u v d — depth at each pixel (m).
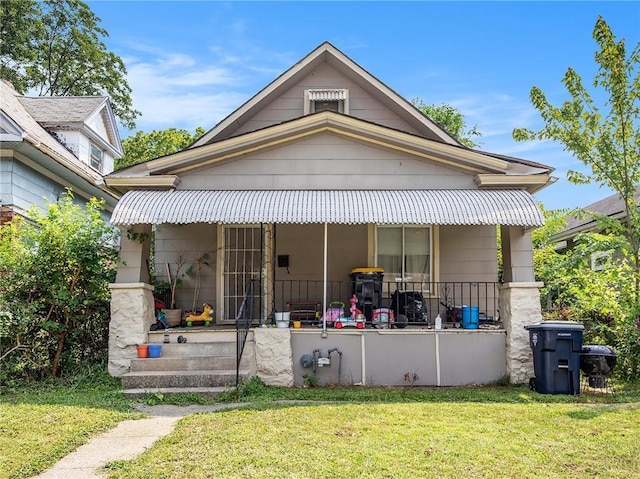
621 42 13.15
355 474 6.15
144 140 35.84
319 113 12.91
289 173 13.12
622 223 15.84
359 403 9.80
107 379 11.64
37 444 7.26
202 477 6.10
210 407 9.73
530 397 10.48
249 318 13.31
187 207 11.95
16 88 34.12
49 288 11.98
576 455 6.85
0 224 14.62
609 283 13.79
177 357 11.71
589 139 13.80
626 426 8.18
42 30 34.75
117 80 38.59
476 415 8.81
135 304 12.05
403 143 12.98
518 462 6.59
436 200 12.20
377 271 13.24
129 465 6.55
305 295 14.67
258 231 15.20
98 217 13.24
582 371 11.70
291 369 11.84
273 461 6.55
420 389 11.47
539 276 16.14
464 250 14.80
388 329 12.23
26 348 11.59
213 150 12.92
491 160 12.94
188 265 15.09
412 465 6.45
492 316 14.52
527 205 12.05
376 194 12.62
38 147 14.81
